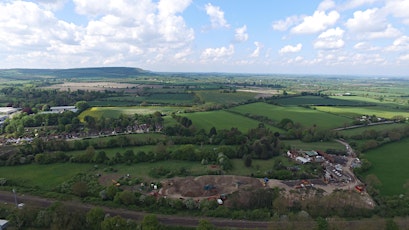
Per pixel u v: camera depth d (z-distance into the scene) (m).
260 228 94.25
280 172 137.25
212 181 127.44
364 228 90.12
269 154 164.62
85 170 141.25
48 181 128.25
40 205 106.25
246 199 108.06
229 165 147.75
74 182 126.19
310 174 140.00
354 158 168.12
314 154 169.88
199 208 105.31
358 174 142.88
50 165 147.38
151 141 185.62
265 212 102.62
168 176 134.25
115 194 111.56
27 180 128.75
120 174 137.12
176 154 159.00
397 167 154.25
